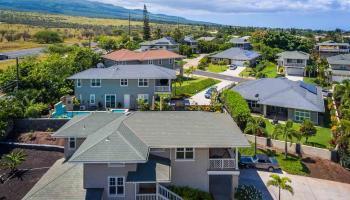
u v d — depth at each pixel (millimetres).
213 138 34375
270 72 115375
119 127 34125
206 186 34812
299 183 41781
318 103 66438
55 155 45594
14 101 56375
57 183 30500
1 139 49406
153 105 63219
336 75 102250
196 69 114500
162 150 33969
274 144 52000
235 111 57500
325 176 44219
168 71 70188
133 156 29906
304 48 157875
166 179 30000
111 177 30547
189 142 33594
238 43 152875
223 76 104312
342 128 51094
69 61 84125
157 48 133500
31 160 43844
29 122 53188
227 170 34719
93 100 66375
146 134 34531
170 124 36656
